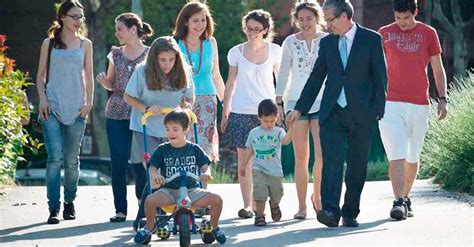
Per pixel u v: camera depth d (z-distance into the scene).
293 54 20.56
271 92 21.47
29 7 65.62
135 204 23.14
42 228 19.31
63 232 18.78
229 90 21.62
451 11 62.53
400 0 20.03
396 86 20.19
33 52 65.75
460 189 24.00
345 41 18.89
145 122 17.92
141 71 18.52
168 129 16.53
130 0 59.06
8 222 20.09
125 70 20.38
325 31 21.12
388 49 20.28
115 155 20.36
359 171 19.02
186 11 20.70
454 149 24.72
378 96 18.77
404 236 17.75
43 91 20.16
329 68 18.92
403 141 20.08
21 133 25.06
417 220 19.67
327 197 18.88
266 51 21.41
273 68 21.61
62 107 20.11
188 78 18.47
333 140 18.83
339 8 18.69
